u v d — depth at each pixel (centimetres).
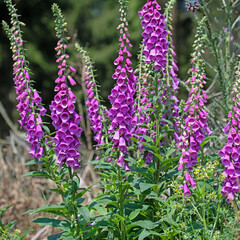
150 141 455
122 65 423
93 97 506
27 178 908
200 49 443
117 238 463
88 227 431
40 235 701
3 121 1814
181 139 438
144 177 482
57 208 424
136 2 1838
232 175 434
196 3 633
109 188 469
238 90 437
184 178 428
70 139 411
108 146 438
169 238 438
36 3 2062
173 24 1366
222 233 450
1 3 2008
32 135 436
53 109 414
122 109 416
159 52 437
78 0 2242
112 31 2116
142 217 482
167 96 471
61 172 457
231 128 435
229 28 694
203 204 429
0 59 2069
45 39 2072
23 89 445
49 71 2014
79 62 843
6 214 792
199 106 449
